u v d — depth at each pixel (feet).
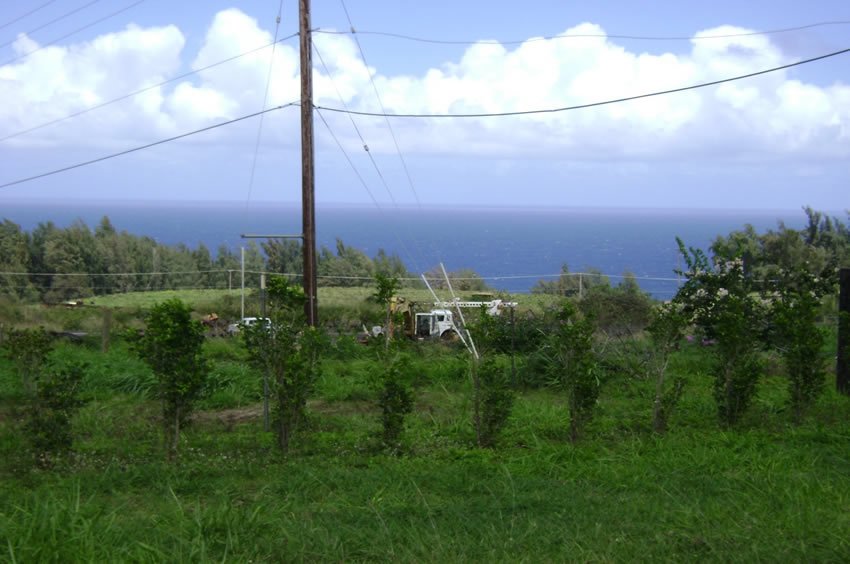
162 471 26.96
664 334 35.60
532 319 55.72
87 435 34.94
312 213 54.34
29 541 17.89
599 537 20.33
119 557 17.72
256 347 31.65
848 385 41.98
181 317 29.32
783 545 19.38
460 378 47.57
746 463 28.71
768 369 49.11
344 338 56.70
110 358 50.70
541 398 43.93
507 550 19.49
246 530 20.36
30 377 31.09
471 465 28.35
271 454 29.96
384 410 31.71
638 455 30.14
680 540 20.03
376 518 21.86
